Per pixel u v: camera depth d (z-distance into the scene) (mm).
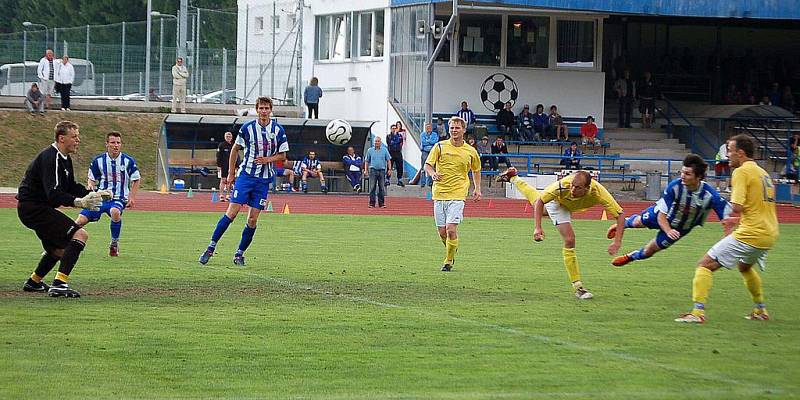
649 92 58938
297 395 10352
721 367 11797
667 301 16969
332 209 40375
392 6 55750
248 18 65750
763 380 11172
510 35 56344
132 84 65562
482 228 32625
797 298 17625
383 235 28938
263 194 20984
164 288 17453
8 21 105125
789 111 60094
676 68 61438
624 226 17156
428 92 51688
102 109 59500
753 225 14766
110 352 12195
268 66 61938
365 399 10219
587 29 57281
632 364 11906
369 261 22219
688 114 60219
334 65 61156
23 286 17094
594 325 14500
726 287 19016
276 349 12531
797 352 12734
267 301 16266
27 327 13586
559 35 57031
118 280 18297
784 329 14406
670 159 54094
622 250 26031
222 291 17234
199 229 29484
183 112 59531
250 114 56250
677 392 10578
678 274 20812
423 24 52188
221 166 42250
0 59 64312
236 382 10867
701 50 62719
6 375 10984
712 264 14984
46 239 16250
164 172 50719
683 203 16344
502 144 52562
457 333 13742
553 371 11508
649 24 61562
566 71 57125
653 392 10570
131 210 37062
